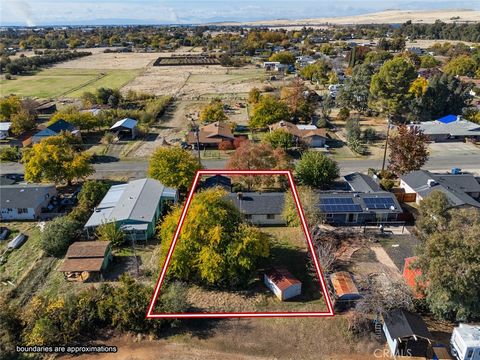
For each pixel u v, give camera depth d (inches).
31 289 1321.4
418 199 1872.5
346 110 3545.8
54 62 7672.2
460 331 1027.3
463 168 2373.3
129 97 4392.2
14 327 1101.1
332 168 2011.6
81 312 1135.0
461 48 6939.0
